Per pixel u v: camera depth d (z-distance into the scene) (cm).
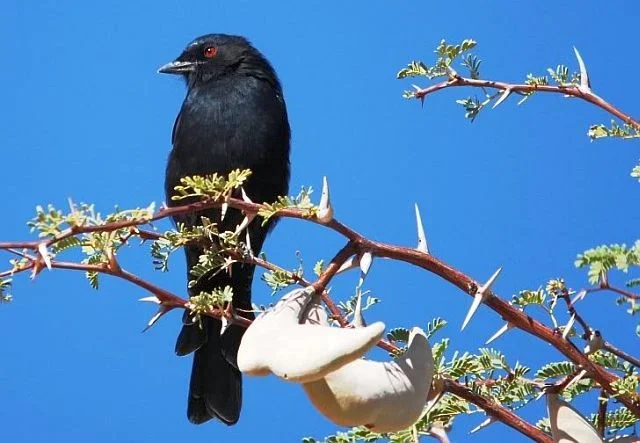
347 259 625
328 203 625
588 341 678
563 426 654
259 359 528
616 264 544
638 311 615
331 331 520
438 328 710
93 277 798
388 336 732
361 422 536
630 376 672
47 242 626
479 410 700
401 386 547
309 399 541
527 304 684
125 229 763
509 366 718
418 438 710
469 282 648
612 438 669
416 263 642
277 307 573
